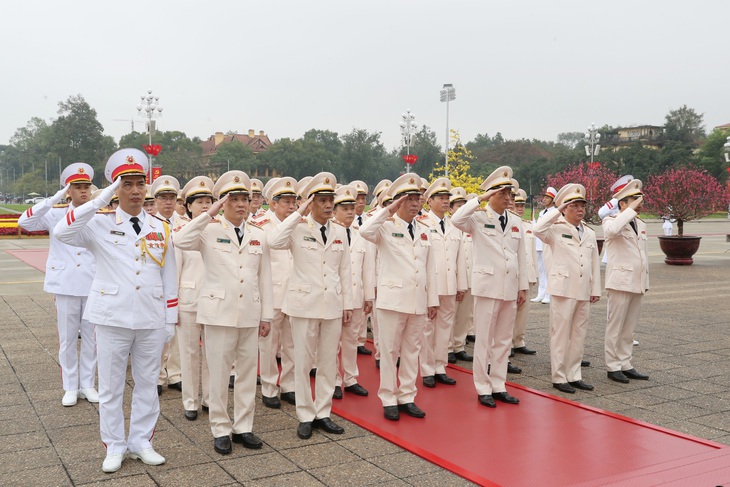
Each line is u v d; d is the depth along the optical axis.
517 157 76.50
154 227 4.62
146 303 4.46
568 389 6.45
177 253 5.73
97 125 79.44
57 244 5.89
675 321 10.12
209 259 4.86
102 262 4.45
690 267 18.06
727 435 5.18
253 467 4.44
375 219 5.54
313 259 5.27
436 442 4.95
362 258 6.95
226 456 4.66
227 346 4.75
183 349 5.54
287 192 6.14
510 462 4.53
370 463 4.53
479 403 6.07
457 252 7.19
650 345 8.47
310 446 4.89
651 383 6.77
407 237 5.77
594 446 4.88
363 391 6.39
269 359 6.00
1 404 5.80
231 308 4.74
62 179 5.90
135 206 4.52
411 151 69.12
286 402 6.20
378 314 5.70
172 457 4.63
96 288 4.45
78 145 78.56
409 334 5.73
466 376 7.17
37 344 8.13
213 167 65.75
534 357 8.04
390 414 5.54
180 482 4.17
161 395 6.30
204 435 5.13
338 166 73.38
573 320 6.66
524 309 8.18
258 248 4.99
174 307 4.69
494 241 6.11
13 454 4.63
